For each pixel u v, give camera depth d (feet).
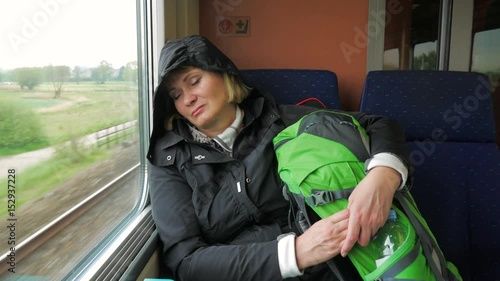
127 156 4.56
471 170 5.19
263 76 5.69
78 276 2.98
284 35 7.06
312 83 5.66
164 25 5.22
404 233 3.17
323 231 3.22
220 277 3.49
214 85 4.12
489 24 7.16
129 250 3.66
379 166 3.47
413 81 5.35
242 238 4.05
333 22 7.01
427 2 7.09
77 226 3.23
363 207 3.14
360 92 7.19
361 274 3.12
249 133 4.44
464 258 5.12
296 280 3.75
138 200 4.83
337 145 3.64
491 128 5.25
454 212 5.16
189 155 4.22
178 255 3.74
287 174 3.61
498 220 5.09
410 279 2.92
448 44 7.20
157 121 4.34
